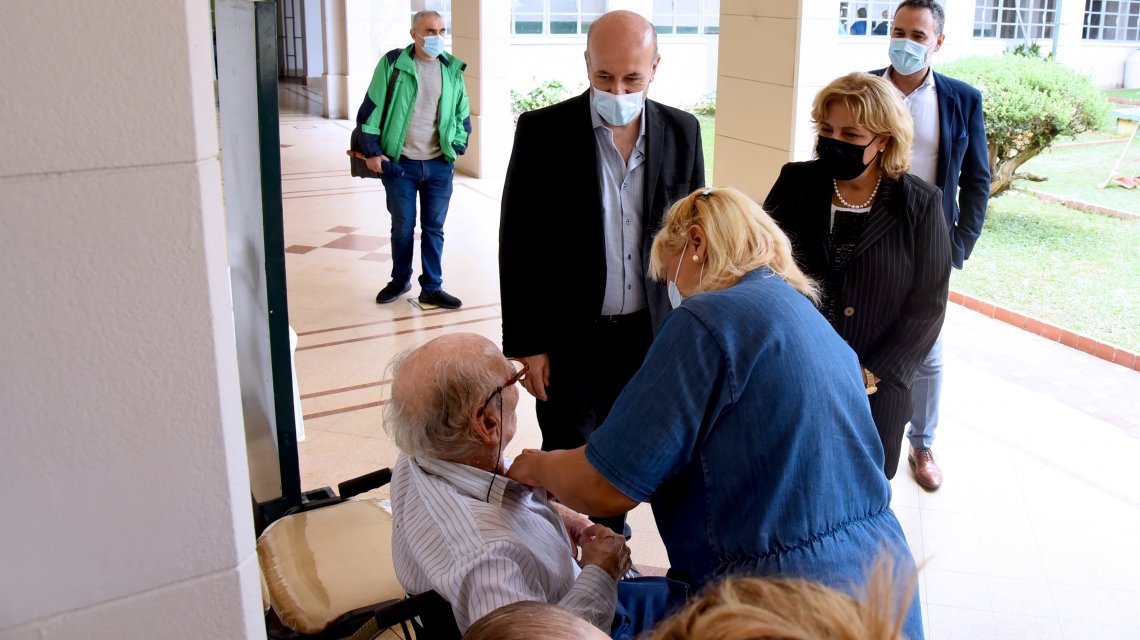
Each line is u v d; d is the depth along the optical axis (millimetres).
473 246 7250
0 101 981
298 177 9945
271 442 2191
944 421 4250
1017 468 3820
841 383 1630
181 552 1213
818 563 1569
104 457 1132
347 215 8297
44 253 1041
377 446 4000
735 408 1576
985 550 3252
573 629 1000
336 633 1866
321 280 6410
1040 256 7238
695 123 2832
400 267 5898
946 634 2820
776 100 5449
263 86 1836
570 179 2723
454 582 1691
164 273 1111
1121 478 3746
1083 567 3152
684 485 1675
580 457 1729
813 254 2617
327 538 2139
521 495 1872
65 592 1152
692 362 1580
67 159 1026
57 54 997
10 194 1009
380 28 14461
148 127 1061
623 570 1874
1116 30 14867
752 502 1587
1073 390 4648
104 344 1098
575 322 2826
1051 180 9805
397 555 1876
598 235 2750
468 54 9688
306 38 19344
